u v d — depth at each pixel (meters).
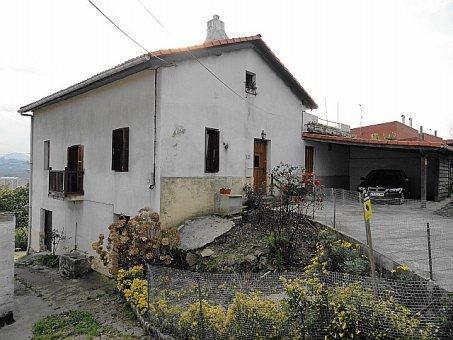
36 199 15.74
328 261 6.49
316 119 16.03
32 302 8.63
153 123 9.10
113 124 10.63
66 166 13.11
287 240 7.87
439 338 3.96
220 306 5.33
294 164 14.17
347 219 9.86
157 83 9.05
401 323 4.07
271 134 12.92
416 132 27.75
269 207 9.77
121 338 6.03
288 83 13.84
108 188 10.80
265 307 4.89
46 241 15.09
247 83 12.04
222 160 10.72
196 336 5.29
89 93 11.86
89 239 11.63
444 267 6.01
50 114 14.62
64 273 11.11
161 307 6.04
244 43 11.41
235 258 7.61
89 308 7.82
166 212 9.02
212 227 8.97
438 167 15.31
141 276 7.79
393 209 12.63
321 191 12.06
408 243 7.58
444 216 10.97
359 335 4.26
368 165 17.78
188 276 6.13
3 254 7.61
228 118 10.97
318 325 4.49
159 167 8.90
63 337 6.34
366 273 6.15
